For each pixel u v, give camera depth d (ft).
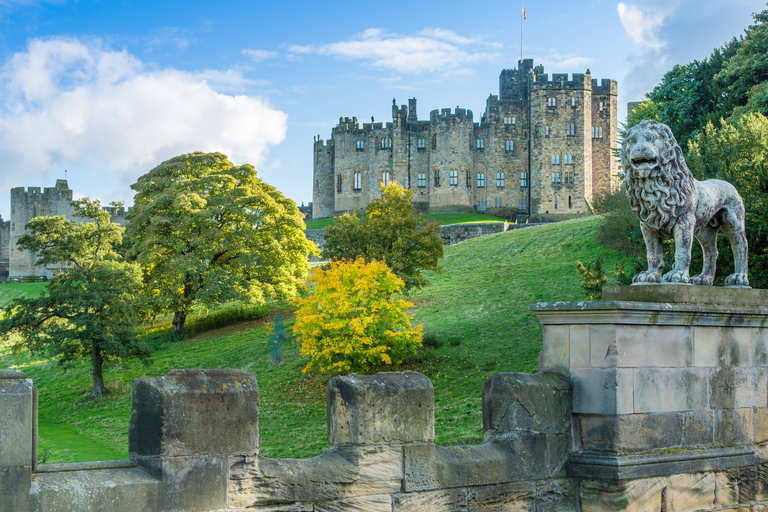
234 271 167.22
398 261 131.54
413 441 17.87
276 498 15.99
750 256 61.98
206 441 15.31
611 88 385.70
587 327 20.17
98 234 151.33
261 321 166.71
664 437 20.45
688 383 21.12
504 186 385.70
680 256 21.50
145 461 15.07
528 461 19.47
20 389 13.56
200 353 141.79
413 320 134.82
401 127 397.39
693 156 101.40
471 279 168.14
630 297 21.56
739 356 22.56
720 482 21.47
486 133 388.78
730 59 152.97
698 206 22.11
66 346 124.77
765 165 65.31
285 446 73.51
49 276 350.23
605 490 19.39
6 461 13.29
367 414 17.26
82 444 88.12
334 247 137.80
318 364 99.04
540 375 20.27
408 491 17.65
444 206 384.27
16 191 366.22
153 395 15.06
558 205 372.99
